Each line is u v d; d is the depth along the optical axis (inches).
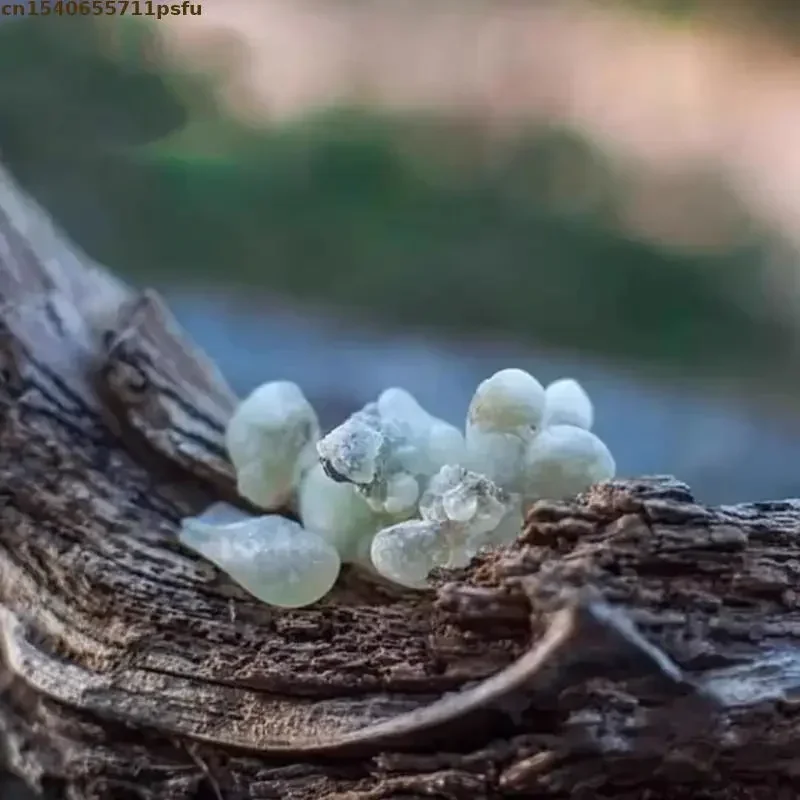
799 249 29.0
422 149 32.0
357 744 18.5
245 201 31.4
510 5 32.0
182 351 20.7
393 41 32.5
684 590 18.2
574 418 19.3
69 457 20.0
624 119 31.1
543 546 18.3
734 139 30.2
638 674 18.1
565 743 18.1
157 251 30.9
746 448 24.7
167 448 20.0
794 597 18.3
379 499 18.9
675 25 30.5
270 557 18.9
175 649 19.1
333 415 24.0
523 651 18.3
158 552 19.5
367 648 18.8
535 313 29.4
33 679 19.4
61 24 29.1
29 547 19.7
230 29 30.7
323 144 32.0
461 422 24.3
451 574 18.7
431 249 30.9
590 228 30.5
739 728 18.1
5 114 29.4
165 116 30.6
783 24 29.2
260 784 18.8
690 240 29.8
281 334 28.6
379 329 29.3
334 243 31.2
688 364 27.8
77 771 19.2
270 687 18.8
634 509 18.3
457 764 18.4
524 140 31.6
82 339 20.6
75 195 30.4
